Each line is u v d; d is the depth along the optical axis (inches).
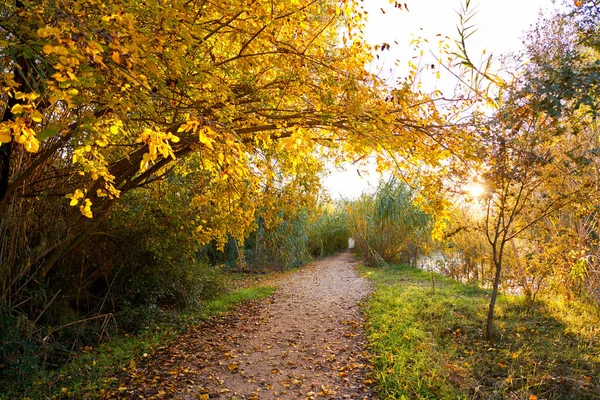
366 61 175.6
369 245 679.7
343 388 183.8
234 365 214.4
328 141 227.9
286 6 142.6
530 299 302.4
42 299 239.6
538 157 194.7
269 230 629.3
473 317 275.7
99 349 240.4
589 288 296.8
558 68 163.9
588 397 161.2
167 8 114.8
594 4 183.8
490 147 191.3
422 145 183.8
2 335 197.6
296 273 617.3
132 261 321.4
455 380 176.1
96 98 134.3
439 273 521.7
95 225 261.7
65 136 164.9
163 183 331.6
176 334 276.2
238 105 188.2
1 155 193.6
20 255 233.8
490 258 336.2
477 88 179.3
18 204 226.8
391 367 195.6
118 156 261.7
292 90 193.0
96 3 113.3
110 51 112.6
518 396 162.2
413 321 273.9
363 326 279.3
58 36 90.7
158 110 170.6
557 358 199.2
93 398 177.3
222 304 372.8
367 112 164.9
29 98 102.9
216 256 658.2
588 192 216.2
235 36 154.0
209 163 180.7
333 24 182.7
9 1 139.9
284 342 256.5
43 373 199.5
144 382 194.9
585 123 183.0
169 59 130.3
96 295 314.5
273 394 181.2
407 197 621.6
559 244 274.1
